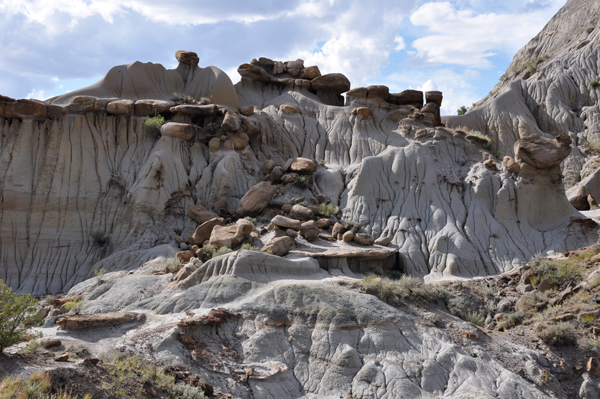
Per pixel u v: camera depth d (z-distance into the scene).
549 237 29.42
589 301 19.55
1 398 9.78
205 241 26.09
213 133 35.31
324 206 31.34
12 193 28.83
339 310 17.78
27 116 30.81
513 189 31.81
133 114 34.34
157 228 29.11
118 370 12.99
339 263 24.48
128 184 31.28
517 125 51.16
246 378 14.99
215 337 16.55
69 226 29.38
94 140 32.41
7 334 12.47
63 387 11.20
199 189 32.00
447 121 51.91
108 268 25.92
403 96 44.97
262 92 48.94
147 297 19.86
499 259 28.14
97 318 16.39
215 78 41.28
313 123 43.09
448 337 17.72
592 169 44.00
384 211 32.38
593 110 51.62
